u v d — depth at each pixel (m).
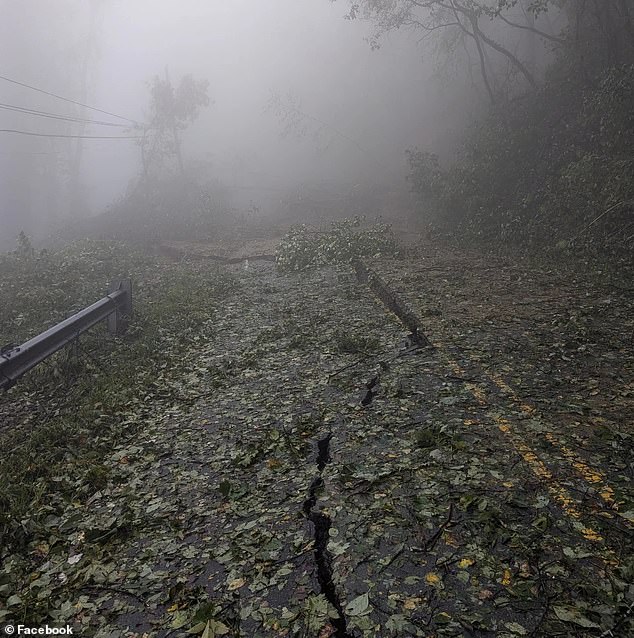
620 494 4.04
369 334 8.62
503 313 9.16
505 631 2.95
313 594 3.35
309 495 4.38
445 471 4.50
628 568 3.29
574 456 4.60
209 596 3.42
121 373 7.48
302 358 7.72
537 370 6.57
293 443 5.23
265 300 11.76
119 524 4.21
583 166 15.84
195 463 5.11
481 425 5.25
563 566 3.37
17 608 3.46
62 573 3.78
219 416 6.07
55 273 15.00
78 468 5.14
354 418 5.68
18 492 4.70
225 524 4.15
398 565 3.50
